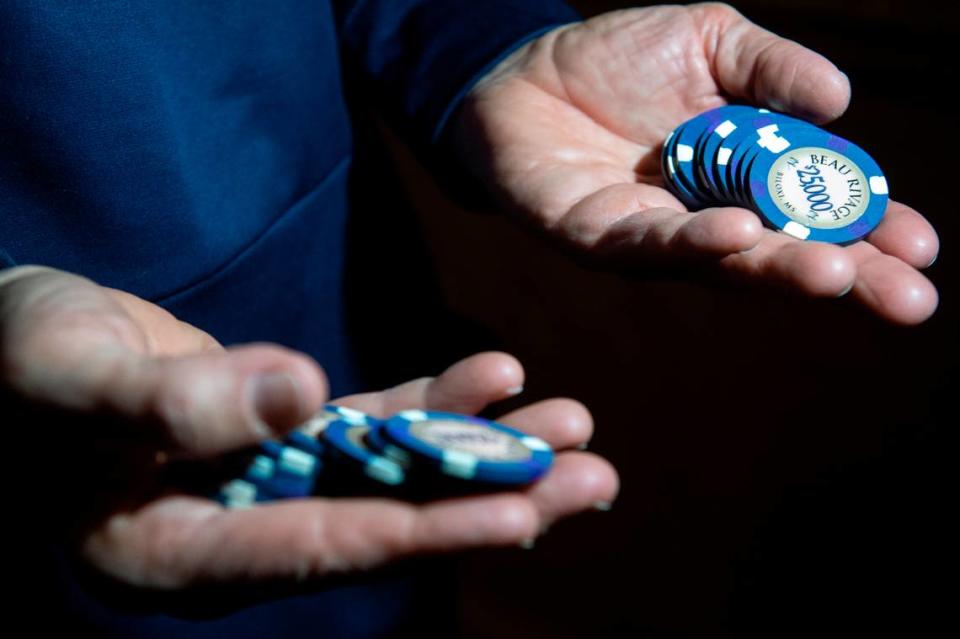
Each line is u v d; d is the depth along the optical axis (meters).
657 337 0.70
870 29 0.67
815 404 0.65
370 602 0.49
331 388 0.50
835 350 0.66
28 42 0.39
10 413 0.32
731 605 0.64
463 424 0.36
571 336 0.72
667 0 0.73
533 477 0.34
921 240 0.43
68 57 0.40
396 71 0.51
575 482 0.34
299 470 0.35
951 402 0.63
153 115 0.42
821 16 0.68
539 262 0.75
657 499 0.67
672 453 0.67
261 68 0.45
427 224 0.79
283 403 0.31
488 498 0.32
